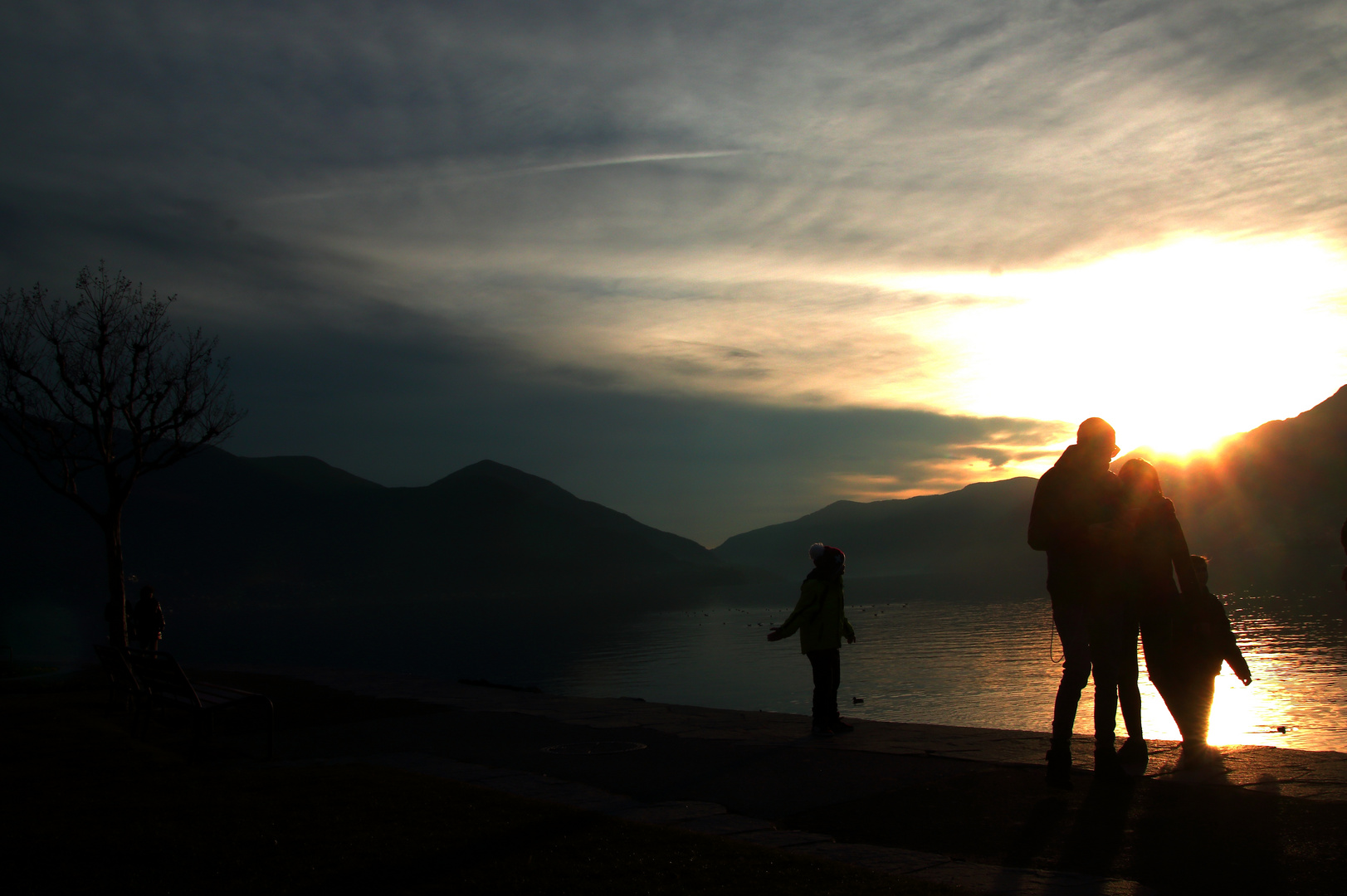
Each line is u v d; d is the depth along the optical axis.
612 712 11.51
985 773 7.00
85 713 12.92
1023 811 5.85
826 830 5.79
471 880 4.59
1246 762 6.87
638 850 5.07
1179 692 6.86
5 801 6.56
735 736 9.40
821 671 9.23
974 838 5.37
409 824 5.74
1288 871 4.43
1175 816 5.51
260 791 6.84
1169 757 7.24
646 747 8.95
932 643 112.25
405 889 4.49
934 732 9.20
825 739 8.98
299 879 4.65
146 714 10.67
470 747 9.30
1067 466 6.49
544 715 11.34
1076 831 5.35
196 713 8.94
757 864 4.77
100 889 4.54
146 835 5.54
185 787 7.01
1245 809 5.55
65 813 6.17
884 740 8.77
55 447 16.84
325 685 15.99
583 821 5.77
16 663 26.42
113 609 16.70
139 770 7.93
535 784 7.32
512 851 5.09
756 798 6.69
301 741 10.18
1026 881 4.49
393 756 8.90
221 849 5.22
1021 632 118.69
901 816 5.95
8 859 5.07
